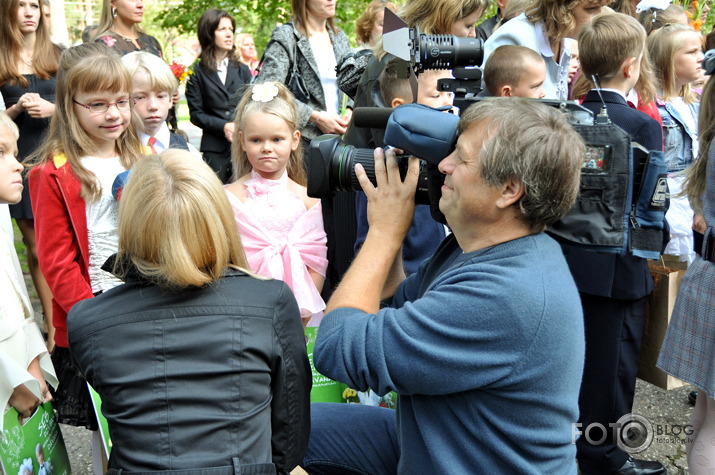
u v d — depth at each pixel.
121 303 1.69
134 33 5.04
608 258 2.62
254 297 1.73
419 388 1.51
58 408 2.51
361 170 1.74
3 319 2.17
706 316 2.39
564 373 1.49
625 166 1.60
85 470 3.04
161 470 1.58
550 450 1.54
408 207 1.70
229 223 1.75
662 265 3.05
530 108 1.49
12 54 4.16
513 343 1.44
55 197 2.54
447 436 1.57
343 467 2.01
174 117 4.87
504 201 1.49
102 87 2.61
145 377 1.62
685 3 6.16
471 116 1.50
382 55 2.74
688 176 2.66
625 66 2.75
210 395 1.63
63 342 2.53
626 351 2.73
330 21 4.30
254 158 2.92
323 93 4.11
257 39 9.84
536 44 3.43
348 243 2.85
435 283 1.60
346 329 1.58
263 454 1.67
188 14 8.90
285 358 1.75
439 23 2.87
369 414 2.05
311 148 1.79
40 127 4.18
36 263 4.09
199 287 1.71
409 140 1.60
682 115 4.00
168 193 1.65
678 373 2.48
